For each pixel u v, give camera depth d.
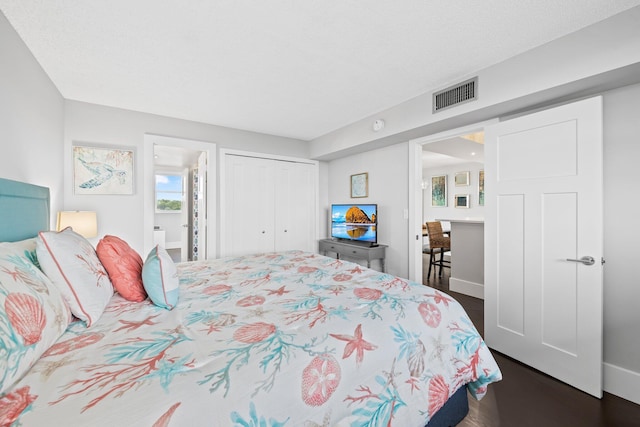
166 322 1.11
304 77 2.30
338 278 1.81
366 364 1.00
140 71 2.18
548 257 1.93
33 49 1.86
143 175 3.09
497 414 1.56
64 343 0.91
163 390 0.70
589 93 1.89
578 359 1.78
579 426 1.47
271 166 4.08
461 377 1.27
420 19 1.60
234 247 3.76
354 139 3.51
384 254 3.60
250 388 0.76
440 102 2.49
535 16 1.57
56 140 2.46
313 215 4.50
